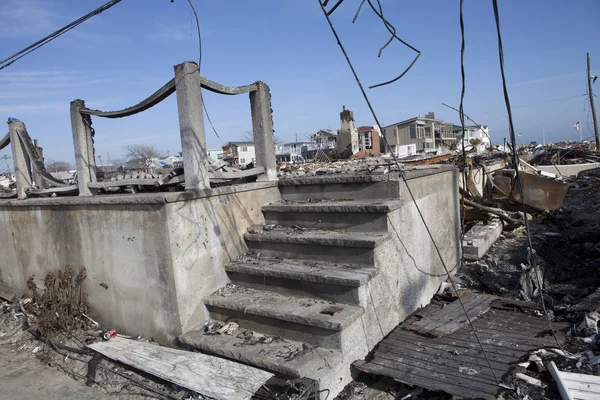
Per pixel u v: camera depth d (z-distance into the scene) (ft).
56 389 12.39
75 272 15.93
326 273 12.04
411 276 14.34
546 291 14.96
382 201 13.56
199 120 13.03
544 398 8.78
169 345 12.91
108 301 14.75
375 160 32.04
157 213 12.29
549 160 73.61
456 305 14.17
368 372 10.88
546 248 19.52
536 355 10.28
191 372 10.80
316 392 9.50
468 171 27.20
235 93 14.70
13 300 19.42
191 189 12.96
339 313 11.09
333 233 13.60
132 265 13.47
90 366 13.08
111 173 17.95
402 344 11.72
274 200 16.48
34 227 17.79
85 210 14.94
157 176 15.01
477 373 9.80
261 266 13.37
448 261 17.84
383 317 12.55
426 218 15.67
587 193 40.06
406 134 130.11
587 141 114.83
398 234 13.44
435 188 16.67
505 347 10.89
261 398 9.84
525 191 26.17
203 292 13.15
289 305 11.96
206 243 13.30
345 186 14.85
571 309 12.57
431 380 9.69
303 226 14.92
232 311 12.72
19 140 18.98
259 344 11.44
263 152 16.24
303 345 11.19
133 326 14.03
